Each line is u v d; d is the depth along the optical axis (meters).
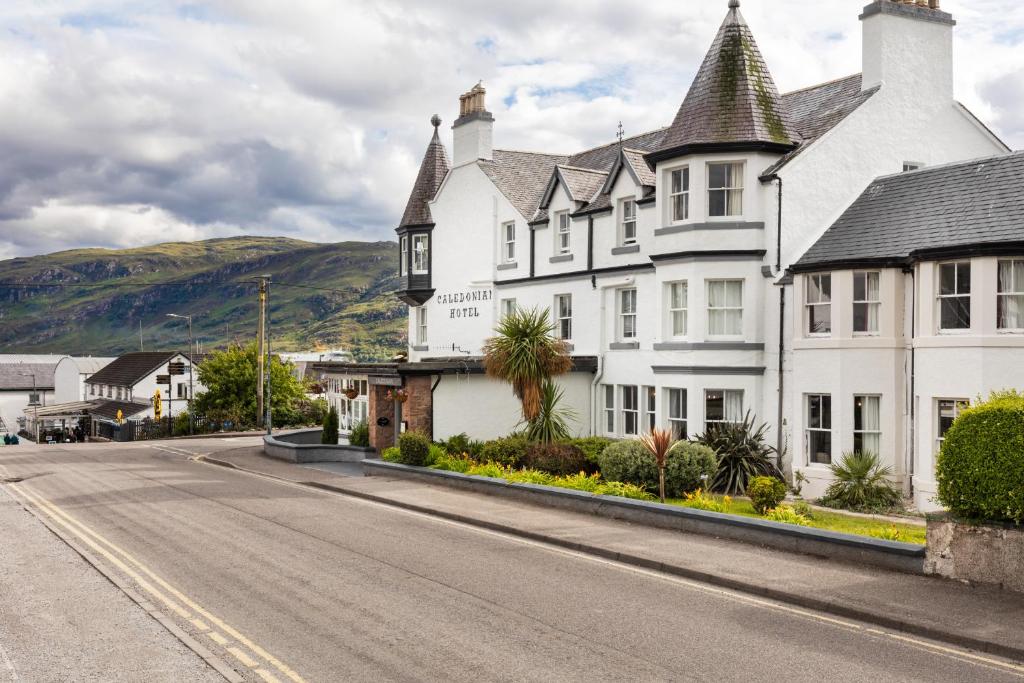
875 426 22.16
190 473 26.72
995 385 19.33
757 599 11.79
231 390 61.97
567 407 29.56
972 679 8.77
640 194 27.77
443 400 28.22
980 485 11.83
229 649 9.73
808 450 23.22
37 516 18.53
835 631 10.36
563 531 16.02
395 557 14.37
